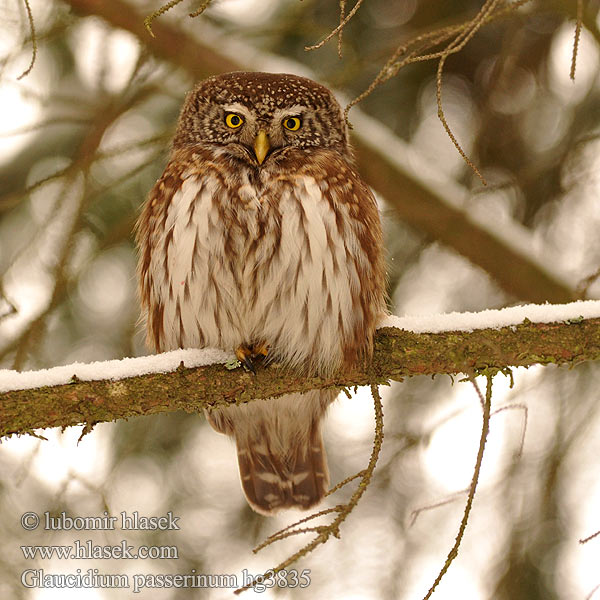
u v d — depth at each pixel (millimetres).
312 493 10773
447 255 13023
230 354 8453
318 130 9742
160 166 12062
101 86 10422
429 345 8469
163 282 9164
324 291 8789
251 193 8953
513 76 12906
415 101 13500
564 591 10727
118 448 11523
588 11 10711
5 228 12289
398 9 13414
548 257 12789
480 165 13219
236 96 9609
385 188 12688
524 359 8258
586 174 11414
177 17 11305
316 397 10188
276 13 12945
